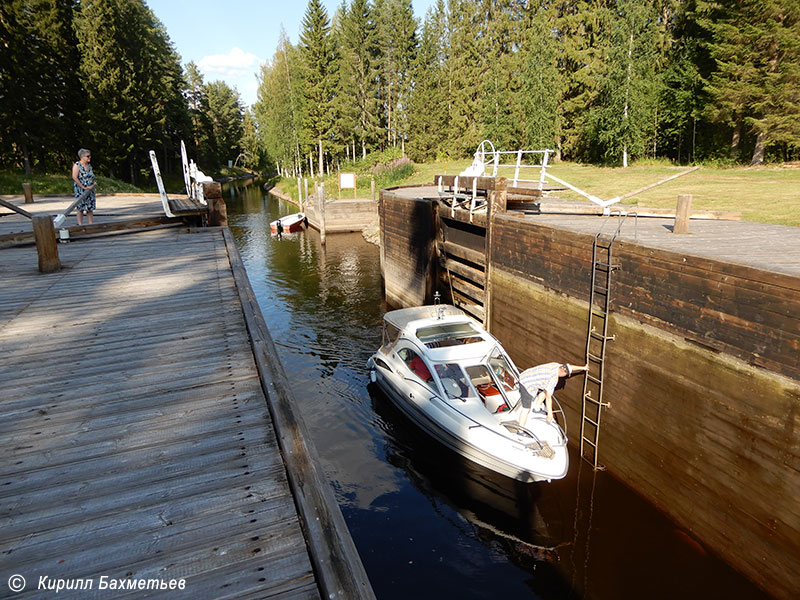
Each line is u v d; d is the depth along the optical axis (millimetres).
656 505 7121
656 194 18500
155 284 8031
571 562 6309
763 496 5559
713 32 30172
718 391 6035
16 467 3484
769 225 10414
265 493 3211
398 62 65500
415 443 9312
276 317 16641
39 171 45344
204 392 4535
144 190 49750
